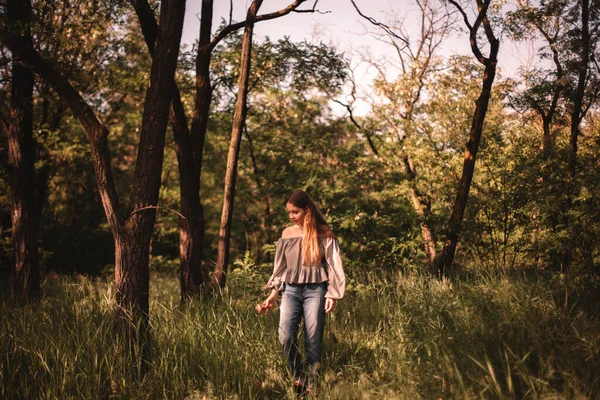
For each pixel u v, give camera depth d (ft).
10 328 15.21
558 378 10.77
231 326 14.64
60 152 47.21
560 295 16.35
